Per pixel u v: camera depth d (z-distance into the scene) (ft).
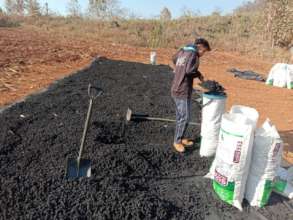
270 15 77.61
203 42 15.37
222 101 15.93
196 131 20.15
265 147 12.39
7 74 30.66
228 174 12.60
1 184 11.74
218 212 12.58
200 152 17.04
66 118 18.90
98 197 11.73
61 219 10.57
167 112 23.44
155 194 13.10
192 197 13.32
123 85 29.60
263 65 59.57
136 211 11.50
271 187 13.05
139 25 87.51
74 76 30.63
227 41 80.74
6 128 16.38
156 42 67.97
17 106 20.06
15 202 11.02
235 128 12.09
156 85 31.35
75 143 15.55
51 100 22.22
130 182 13.28
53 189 11.80
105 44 60.85
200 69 47.55
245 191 13.26
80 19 96.73
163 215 11.77
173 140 18.63
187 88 15.83
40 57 40.57
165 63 48.49
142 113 22.29
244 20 95.91
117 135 18.01
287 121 26.22
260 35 82.33
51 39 59.47
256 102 31.99
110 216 11.11
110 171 13.64
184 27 90.38
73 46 52.80
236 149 12.19
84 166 12.82
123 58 48.19
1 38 52.34
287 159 18.51
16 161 13.48
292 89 41.04
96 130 17.44
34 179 12.21
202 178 14.97
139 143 17.70
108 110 21.90
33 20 92.84
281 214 12.87
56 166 13.29
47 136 15.97
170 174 15.03
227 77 43.88
